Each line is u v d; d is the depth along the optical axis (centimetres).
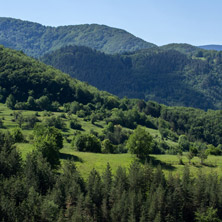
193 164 8944
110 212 5847
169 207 5922
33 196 5316
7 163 6203
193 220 6256
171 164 8875
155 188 6328
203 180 6706
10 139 7500
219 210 6197
